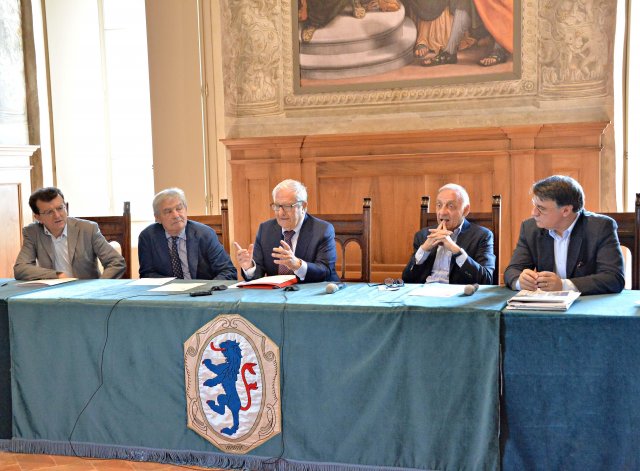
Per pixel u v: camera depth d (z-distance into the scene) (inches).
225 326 99.3
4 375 110.6
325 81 194.7
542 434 88.4
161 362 102.8
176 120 209.8
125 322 103.8
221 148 209.5
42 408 108.9
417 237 138.3
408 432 93.3
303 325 96.1
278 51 197.8
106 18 238.2
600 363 85.8
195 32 205.8
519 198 178.9
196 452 102.7
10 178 212.1
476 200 182.5
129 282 124.6
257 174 198.8
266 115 200.8
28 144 223.6
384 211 189.8
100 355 105.3
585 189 175.0
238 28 199.9
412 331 91.7
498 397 88.7
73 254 144.8
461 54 183.8
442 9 183.6
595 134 172.6
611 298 96.3
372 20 189.0
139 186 243.3
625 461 86.0
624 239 120.0
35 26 222.5
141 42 238.2
